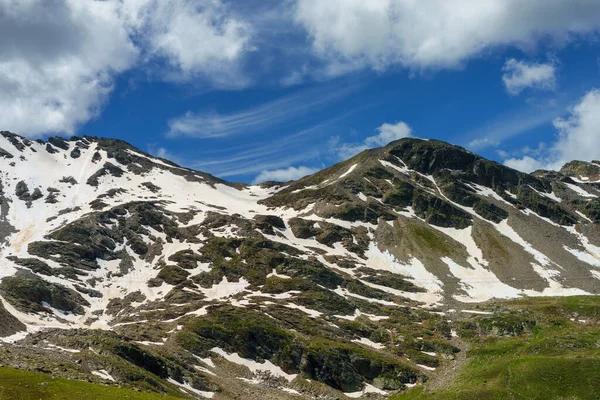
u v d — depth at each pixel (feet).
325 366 468.75
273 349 490.49
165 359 426.92
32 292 544.21
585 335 476.54
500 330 532.73
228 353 480.23
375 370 473.67
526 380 386.73
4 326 453.99
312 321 548.72
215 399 395.34
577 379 372.99
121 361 380.37
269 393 426.51
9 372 254.47
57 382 256.93
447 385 431.84
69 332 452.35
